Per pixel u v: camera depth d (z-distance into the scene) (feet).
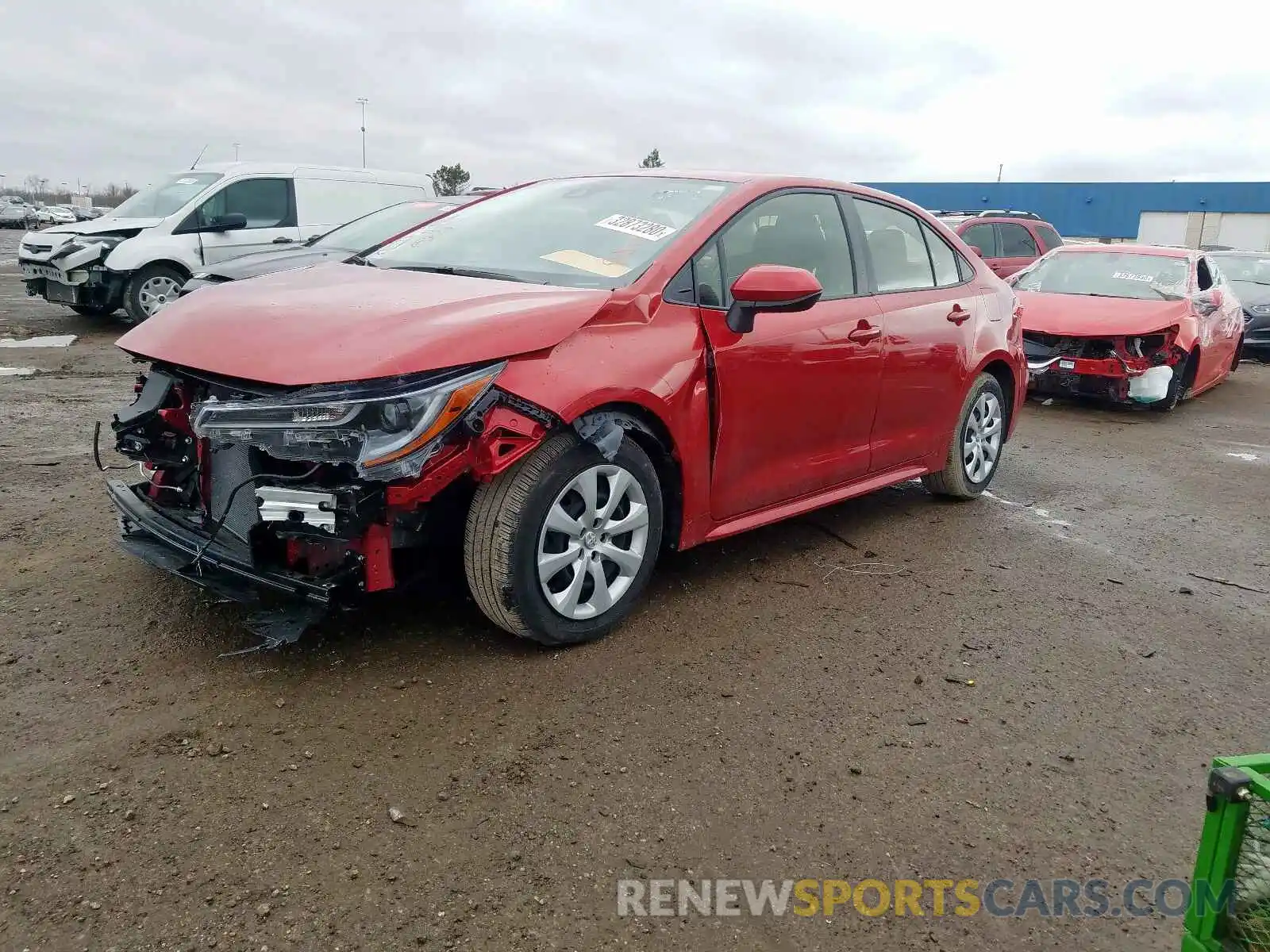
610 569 11.71
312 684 10.28
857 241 15.19
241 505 10.53
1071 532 17.19
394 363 9.36
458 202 30.63
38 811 8.07
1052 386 29.22
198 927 6.97
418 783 8.73
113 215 39.34
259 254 29.30
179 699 9.87
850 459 15.07
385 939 6.97
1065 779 9.47
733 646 11.81
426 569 11.03
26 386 26.66
